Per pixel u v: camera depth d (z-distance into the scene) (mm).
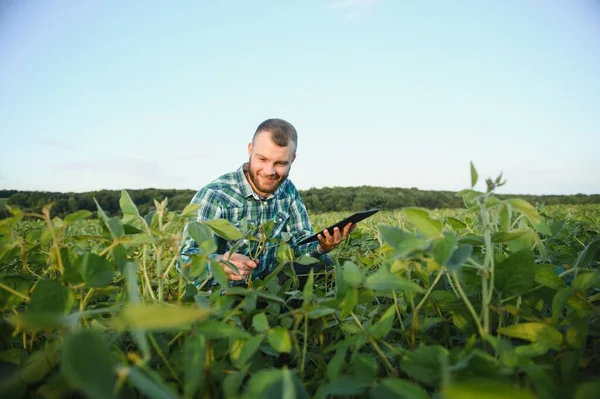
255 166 2635
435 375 795
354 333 1022
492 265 872
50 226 948
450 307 1062
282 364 1257
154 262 1713
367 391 889
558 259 1668
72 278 910
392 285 890
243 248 2604
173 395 607
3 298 1027
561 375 826
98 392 505
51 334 1024
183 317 517
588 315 950
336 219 6047
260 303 1806
